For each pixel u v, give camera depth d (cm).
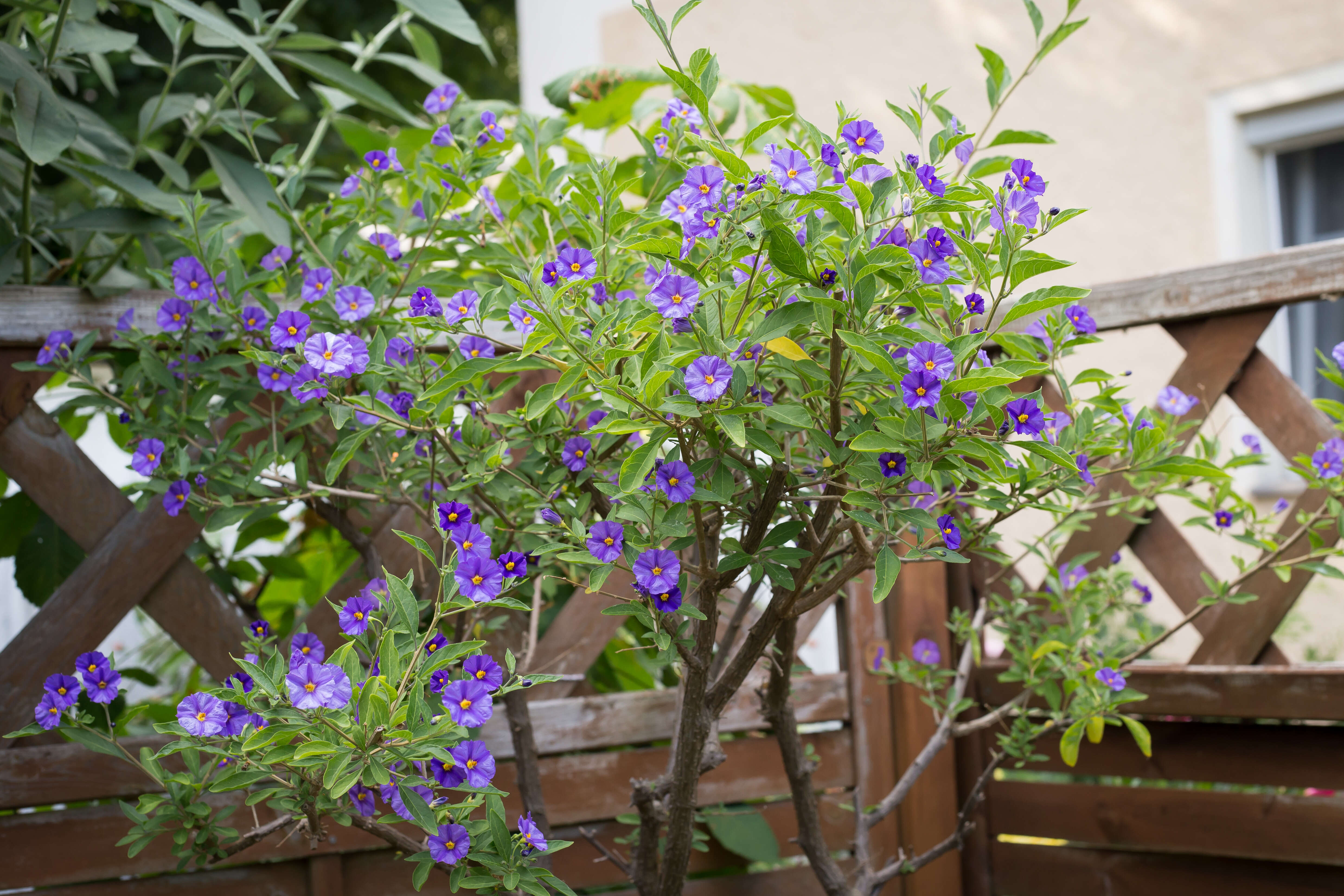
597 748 135
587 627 136
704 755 114
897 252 89
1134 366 238
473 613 116
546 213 125
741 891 139
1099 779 151
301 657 98
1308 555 122
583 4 314
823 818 143
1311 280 127
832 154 98
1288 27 229
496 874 98
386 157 121
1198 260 239
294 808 101
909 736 145
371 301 115
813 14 282
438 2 140
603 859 125
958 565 148
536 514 118
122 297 124
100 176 123
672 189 121
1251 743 132
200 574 125
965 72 262
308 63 138
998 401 92
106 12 198
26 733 107
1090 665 125
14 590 193
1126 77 247
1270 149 242
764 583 141
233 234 152
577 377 94
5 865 118
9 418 120
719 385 89
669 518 103
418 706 92
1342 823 126
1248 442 132
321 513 124
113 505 123
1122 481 139
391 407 112
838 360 93
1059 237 255
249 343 120
